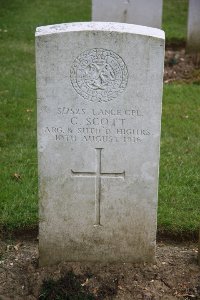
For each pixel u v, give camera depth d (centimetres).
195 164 712
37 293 501
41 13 1473
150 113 485
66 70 475
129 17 1138
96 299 491
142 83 477
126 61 471
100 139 495
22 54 1146
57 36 466
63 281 507
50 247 528
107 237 525
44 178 505
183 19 1495
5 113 853
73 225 521
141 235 523
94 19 1139
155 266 530
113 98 482
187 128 820
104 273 518
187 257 554
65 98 482
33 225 589
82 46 469
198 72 1079
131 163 501
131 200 512
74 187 509
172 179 672
